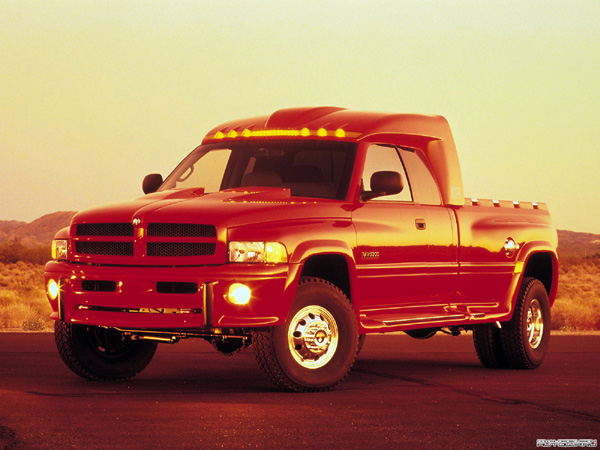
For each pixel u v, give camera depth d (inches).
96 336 423.2
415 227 438.6
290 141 434.3
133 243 379.2
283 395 374.0
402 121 452.1
